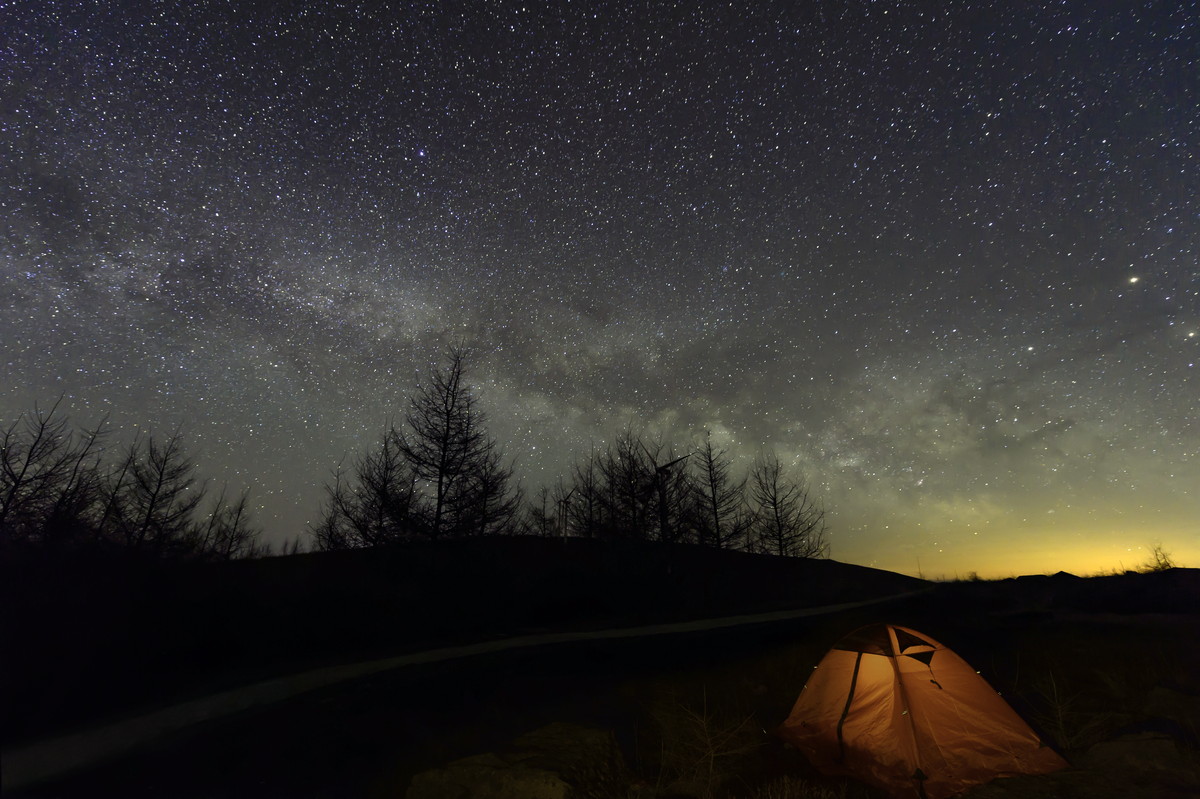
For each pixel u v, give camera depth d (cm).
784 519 3306
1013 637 1555
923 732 651
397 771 654
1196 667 1066
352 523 2131
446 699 958
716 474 3094
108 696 901
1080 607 2383
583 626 1970
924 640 736
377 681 1075
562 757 632
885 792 607
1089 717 812
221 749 703
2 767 630
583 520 3081
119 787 588
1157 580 2672
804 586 3553
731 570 3206
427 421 2247
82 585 1233
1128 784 565
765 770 675
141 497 2169
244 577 1858
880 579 4362
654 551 2770
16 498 1748
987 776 612
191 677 1059
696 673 1186
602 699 977
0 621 973
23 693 835
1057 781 590
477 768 584
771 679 1126
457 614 1916
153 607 1245
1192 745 647
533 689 1040
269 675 1110
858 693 716
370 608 1738
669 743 739
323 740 744
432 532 2109
